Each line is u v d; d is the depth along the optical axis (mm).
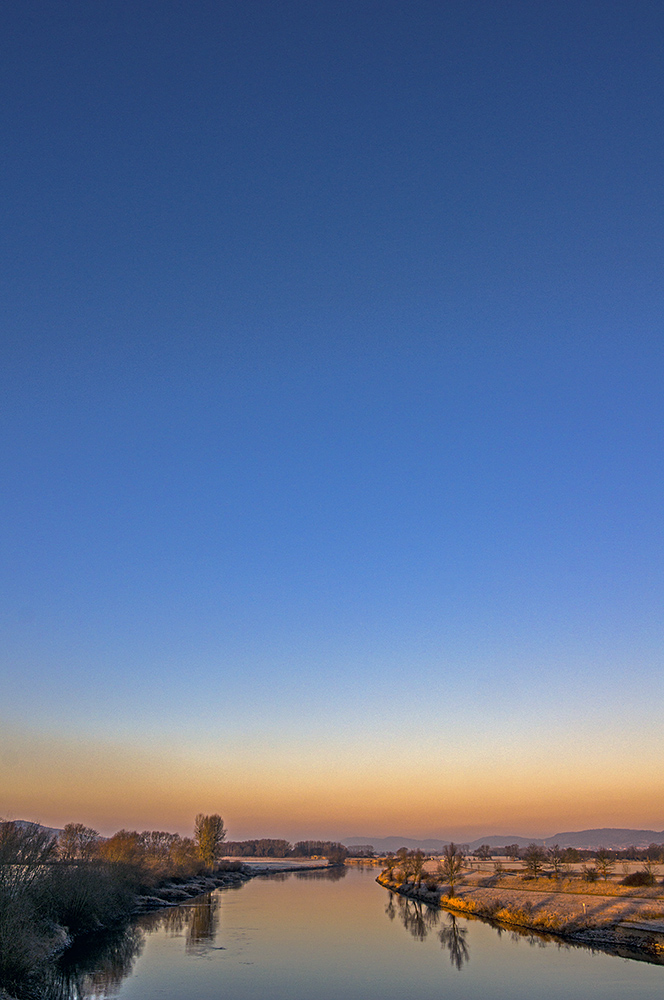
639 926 67312
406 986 48094
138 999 43594
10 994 40219
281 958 58781
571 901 85000
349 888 152250
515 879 117188
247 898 120812
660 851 170125
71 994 44281
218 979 49906
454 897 105562
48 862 55688
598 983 48594
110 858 109625
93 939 66938
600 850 128500
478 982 49312
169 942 67375
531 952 61719
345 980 50000
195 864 158250
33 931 51938
